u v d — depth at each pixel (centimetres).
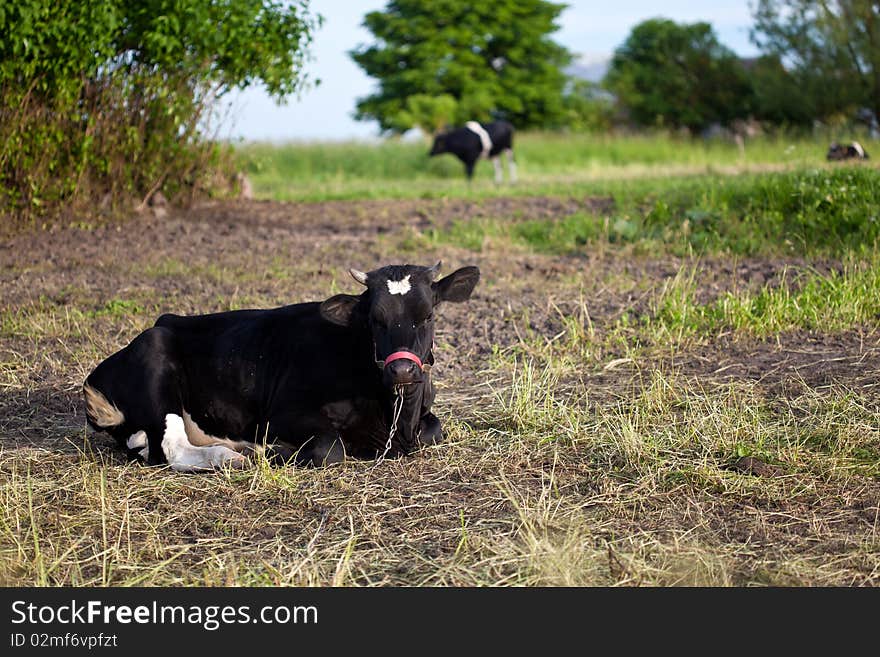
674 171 2212
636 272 1035
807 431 575
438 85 4075
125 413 554
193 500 501
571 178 2266
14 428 619
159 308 893
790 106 2948
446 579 416
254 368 563
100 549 448
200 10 1346
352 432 553
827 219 1140
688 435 567
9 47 1209
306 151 2802
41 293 956
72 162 1327
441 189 2003
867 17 2789
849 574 411
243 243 1246
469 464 545
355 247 1234
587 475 527
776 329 798
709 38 3872
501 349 777
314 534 459
